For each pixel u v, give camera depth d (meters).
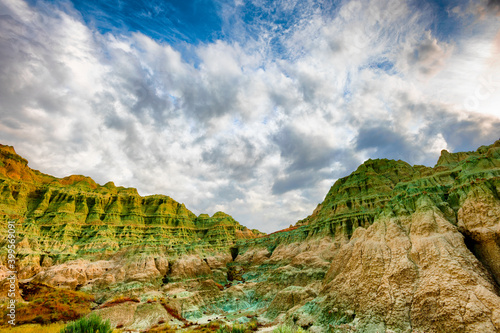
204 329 50.22
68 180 131.75
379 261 43.09
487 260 36.94
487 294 30.75
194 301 72.19
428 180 56.38
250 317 59.91
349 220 77.94
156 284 82.56
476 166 48.22
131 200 124.81
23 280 71.19
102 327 24.84
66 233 93.25
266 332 45.56
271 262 95.00
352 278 45.09
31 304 52.50
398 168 89.50
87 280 77.50
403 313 35.34
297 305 53.09
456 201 46.16
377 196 78.81
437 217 42.59
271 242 117.50
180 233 123.31
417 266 38.97
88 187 122.69
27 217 94.06
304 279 66.19
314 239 83.94
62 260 82.94
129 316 57.88
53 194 107.19
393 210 51.78
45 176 124.69
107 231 101.75
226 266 113.88
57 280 71.06
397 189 67.25
